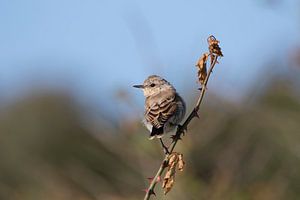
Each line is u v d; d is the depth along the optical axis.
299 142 14.63
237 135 14.69
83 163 17.95
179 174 13.44
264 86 15.38
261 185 14.11
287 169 14.52
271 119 14.81
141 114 14.30
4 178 22.58
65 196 15.48
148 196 9.45
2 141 26.48
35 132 26.77
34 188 16.38
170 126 12.25
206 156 14.32
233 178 14.20
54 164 18.59
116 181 15.05
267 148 14.84
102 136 14.86
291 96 15.05
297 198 14.21
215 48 9.46
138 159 14.31
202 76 9.62
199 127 14.38
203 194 13.48
